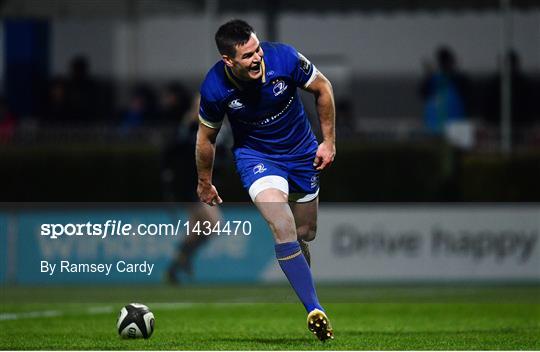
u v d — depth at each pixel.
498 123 67.81
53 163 65.88
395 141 64.12
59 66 77.44
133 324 28.91
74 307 42.72
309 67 26.05
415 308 42.16
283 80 25.91
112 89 76.19
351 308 42.31
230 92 25.84
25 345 27.45
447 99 69.56
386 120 77.94
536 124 67.50
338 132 65.50
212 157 26.95
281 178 26.41
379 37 78.06
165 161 56.62
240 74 25.25
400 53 78.00
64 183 65.88
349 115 72.25
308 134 27.22
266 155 26.81
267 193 25.94
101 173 65.62
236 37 24.69
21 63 76.31
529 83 74.88
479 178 63.44
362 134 65.38
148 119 70.69
